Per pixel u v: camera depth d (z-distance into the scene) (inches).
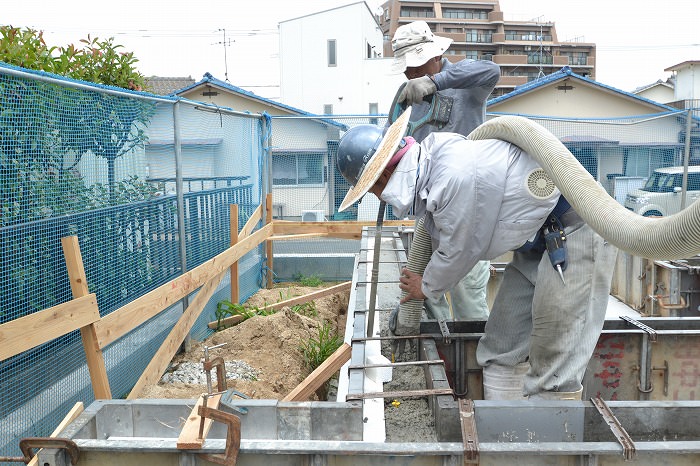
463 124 168.7
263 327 233.9
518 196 105.3
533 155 104.0
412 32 166.2
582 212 95.4
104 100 181.3
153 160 219.0
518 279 124.7
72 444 76.1
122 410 93.1
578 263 109.4
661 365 135.4
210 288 241.4
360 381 103.3
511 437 90.2
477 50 3068.4
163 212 213.3
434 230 116.3
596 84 761.6
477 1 3093.0
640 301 238.4
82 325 138.6
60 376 153.9
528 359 124.5
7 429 134.6
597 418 89.6
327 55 1370.6
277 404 92.3
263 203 351.6
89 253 170.6
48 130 156.7
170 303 188.5
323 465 74.4
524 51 3046.3
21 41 199.9
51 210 158.1
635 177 458.3
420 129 172.9
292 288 341.4
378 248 132.9
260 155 353.1
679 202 450.6
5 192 142.3
